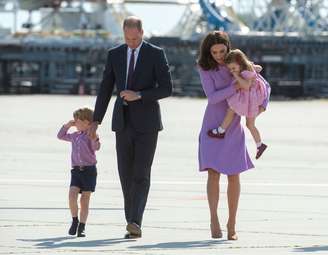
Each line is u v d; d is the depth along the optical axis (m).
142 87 37.84
